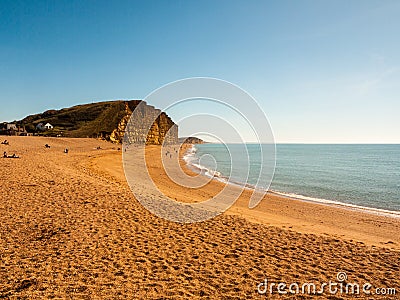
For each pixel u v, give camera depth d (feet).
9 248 19.27
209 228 27.25
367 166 140.05
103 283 15.69
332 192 71.05
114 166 83.46
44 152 98.63
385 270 19.67
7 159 63.82
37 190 35.29
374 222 41.98
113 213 29.01
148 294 14.85
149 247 21.36
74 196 34.12
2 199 30.22
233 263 19.56
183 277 17.08
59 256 18.75
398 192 71.51
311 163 156.15
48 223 24.59
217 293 15.48
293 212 46.26
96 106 356.79
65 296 14.12
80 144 166.50
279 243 24.30
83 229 23.97
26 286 14.82
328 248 23.91
